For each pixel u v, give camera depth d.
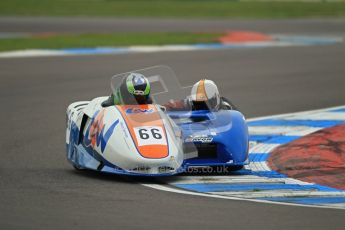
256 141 41.72
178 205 26.38
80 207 25.77
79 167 33.88
